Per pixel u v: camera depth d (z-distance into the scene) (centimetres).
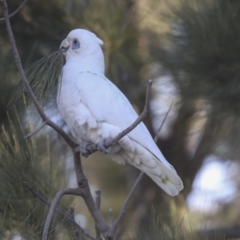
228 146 768
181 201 682
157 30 737
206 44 632
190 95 661
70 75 657
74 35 681
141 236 503
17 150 541
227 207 932
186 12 659
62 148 774
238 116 665
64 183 595
